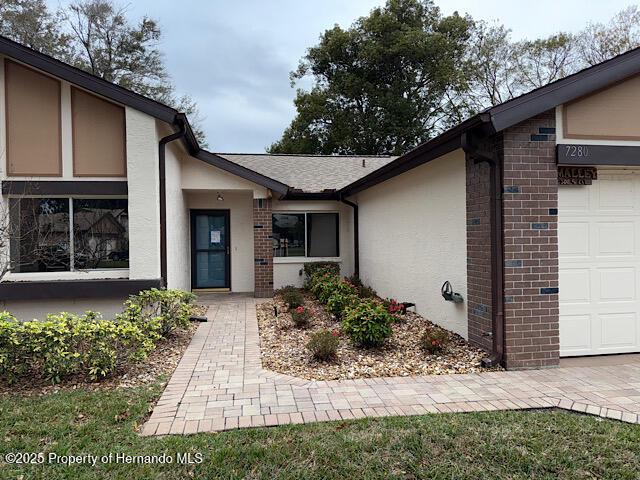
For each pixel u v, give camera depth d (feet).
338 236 41.09
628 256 17.42
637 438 10.44
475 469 9.20
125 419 11.73
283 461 9.50
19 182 22.63
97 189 23.22
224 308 30.12
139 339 15.72
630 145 16.33
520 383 14.38
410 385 14.32
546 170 15.89
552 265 16.02
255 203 34.78
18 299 22.12
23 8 63.31
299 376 15.40
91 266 23.77
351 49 92.89
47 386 14.53
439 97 92.38
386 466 9.33
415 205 25.07
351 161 49.57
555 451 9.84
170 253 27.14
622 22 72.33
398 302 28.07
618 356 17.25
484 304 17.33
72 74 22.26
